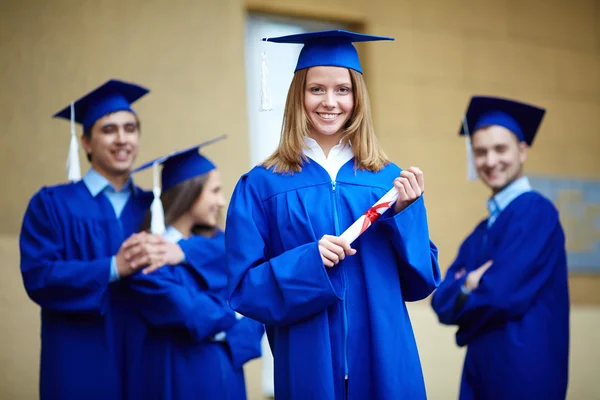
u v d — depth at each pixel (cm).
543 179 834
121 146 499
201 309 464
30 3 634
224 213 676
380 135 753
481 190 798
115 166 498
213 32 693
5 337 590
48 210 478
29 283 460
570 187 845
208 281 477
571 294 826
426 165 772
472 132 557
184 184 500
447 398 718
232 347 488
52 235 473
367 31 760
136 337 470
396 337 321
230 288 320
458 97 797
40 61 633
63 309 454
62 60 639
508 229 510
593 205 852
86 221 482
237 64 700
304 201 327
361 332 322
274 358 330
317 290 306
